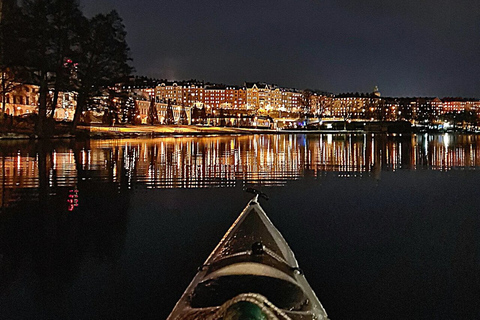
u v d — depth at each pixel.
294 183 15.30
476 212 10.53
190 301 3.77
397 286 5.86
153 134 59.06
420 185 14.91
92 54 46.72
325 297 5.54
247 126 130.62
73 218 9.80
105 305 5.30
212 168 20.02
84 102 47.16
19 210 10.57
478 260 6.93
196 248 7.54
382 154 29.28
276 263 4.54
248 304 2.69
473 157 26.70
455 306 5.27
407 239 8.14
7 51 40.38
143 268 6.53
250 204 6.83
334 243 7.88
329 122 129.75
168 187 14.29
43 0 42.16
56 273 6.32
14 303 5.34
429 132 102.56
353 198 12.45
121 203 11.53
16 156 24.20
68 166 19.98
